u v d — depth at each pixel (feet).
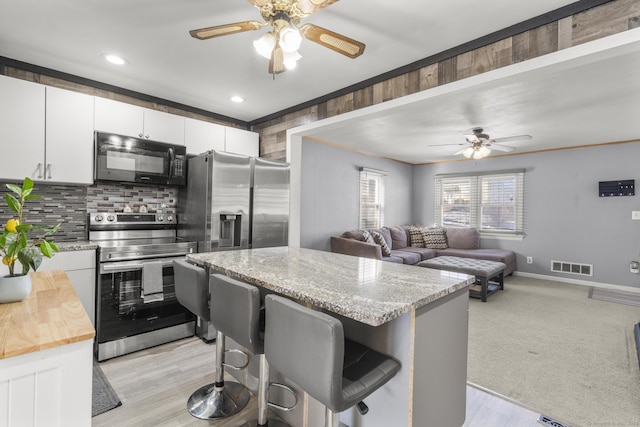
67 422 3.19
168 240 10.82
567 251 17.58
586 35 5.90
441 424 4.90
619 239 16.14
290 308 3.79
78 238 9.95
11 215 8.97
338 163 17.76
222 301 5.17
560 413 6.25
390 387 4.53
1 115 7.91
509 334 10.25
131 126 9.89
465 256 18.63
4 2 6.26
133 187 10.95
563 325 11.03
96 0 6.23
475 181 20.99
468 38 7.30
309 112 11.44
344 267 5.99
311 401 5.39
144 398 6.60
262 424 5.38
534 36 6.51
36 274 5.56
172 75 9.48
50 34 7.42
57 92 8.66
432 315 4.58
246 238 10.39
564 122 12.80
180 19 6.86
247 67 8.96
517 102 10.50
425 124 13.24
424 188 23.49
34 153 8.32
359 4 6.24
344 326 5.11
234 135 12.38
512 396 6.81
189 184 10.85
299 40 5.02
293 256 7.18
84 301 8.34
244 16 6.77
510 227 19.58
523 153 19.06
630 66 7.91
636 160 15.71
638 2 5.41
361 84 9.72
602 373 7.78
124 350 8.49
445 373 4.93
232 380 7.28
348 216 18.45
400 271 5.72
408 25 6.87
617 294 15.06
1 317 3.61
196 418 6.00
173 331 9.34
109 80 9.82
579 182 17.24
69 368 3.20
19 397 2.97
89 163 9.16
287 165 11.59
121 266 8.43
